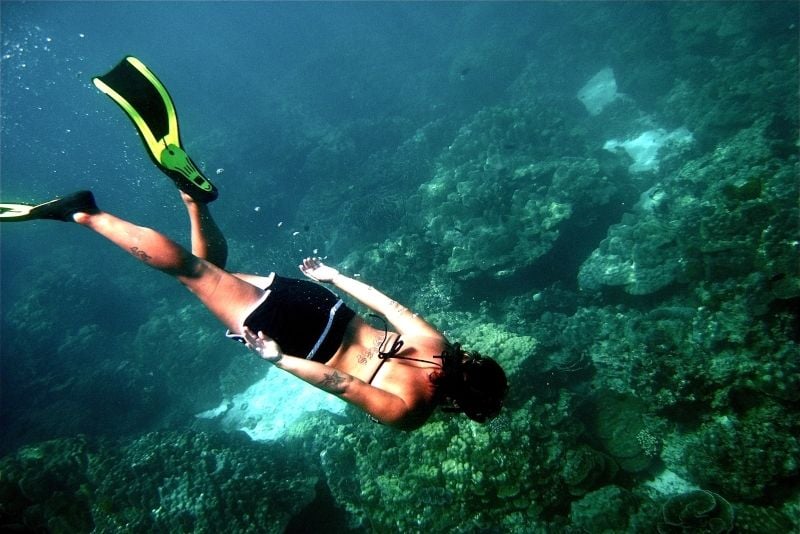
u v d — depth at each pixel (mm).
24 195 29578
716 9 15219
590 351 8141
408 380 2094
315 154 22719
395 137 23297
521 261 10109
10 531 7918
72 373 15945
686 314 7336
